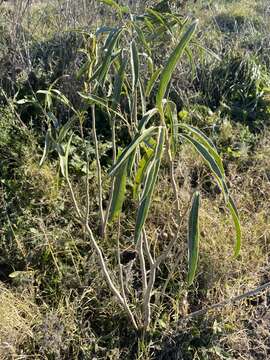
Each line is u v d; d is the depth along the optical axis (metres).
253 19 5.64
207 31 4.44
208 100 4.02
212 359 2.37
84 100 1.93
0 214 2.79
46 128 3.38
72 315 2.38
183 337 2.39
